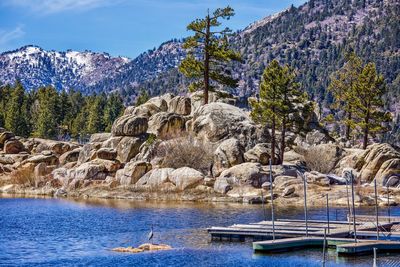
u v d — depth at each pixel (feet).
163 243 143.43
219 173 271.69
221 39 338.34
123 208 219.61
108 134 357.20
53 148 374.02
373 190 250.98
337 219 178.19
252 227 151.74
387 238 139.44
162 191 262.06
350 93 344.49
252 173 254.47
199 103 357.00
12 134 383.65
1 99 651.25
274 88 283.38
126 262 121.90
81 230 164.66
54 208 222.28
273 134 282.56
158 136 321.11
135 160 301.02
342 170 285.64
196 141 296.71
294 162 295.69
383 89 337.93
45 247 138.82
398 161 273.54
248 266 118.32
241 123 305.12
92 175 288.92
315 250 133.49
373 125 337.31
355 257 125.70
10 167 341.41
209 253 130.52
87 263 121.29
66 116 619.67
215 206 225.97
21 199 264.31
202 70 340.39
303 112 291.79
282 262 121.49
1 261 123.54
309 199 237.66
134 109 360.28
